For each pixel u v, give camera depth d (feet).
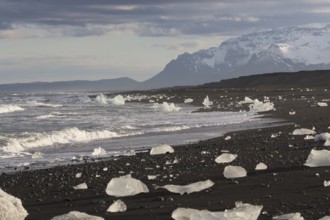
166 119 119.96
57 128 97.81
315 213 26.30
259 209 24.20
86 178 44.37
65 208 31.89
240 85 494.18
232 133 82.58
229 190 34.32
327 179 36.58
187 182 39.04
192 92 316.40
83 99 272.10
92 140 81.10
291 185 34.91
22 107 185.68
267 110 139.64
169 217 27.50
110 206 30.01
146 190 35.32
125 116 132.05
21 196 37.14
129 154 62.03
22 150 69.51
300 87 362.74
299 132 74.18
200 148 62.90
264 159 49.34
